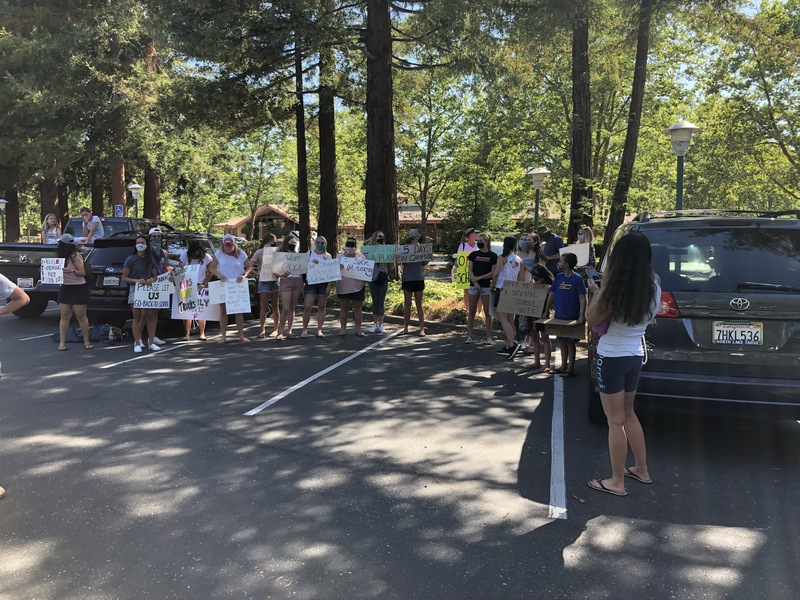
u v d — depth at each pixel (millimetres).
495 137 24875
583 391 6621
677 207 10695
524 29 13250
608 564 3107
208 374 7270
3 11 20250
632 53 17828
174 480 4129
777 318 4324
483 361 8195
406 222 47062
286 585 2887
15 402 5996
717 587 2898
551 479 4223
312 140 37062
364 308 12711
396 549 3238
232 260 9383
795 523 3572
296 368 7648
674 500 3887
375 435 5125
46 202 26422
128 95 21641
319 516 3617
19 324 11023
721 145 26172
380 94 14930
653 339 4582
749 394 4312
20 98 20172
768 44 14609
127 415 5594
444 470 4367
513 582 2932
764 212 5258
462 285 10094
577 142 14242
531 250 8883
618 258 3807
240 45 13883
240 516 3604
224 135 19062
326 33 13445
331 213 19547
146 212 28688
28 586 2861
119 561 3092
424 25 15383
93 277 9539
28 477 4156
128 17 21250
